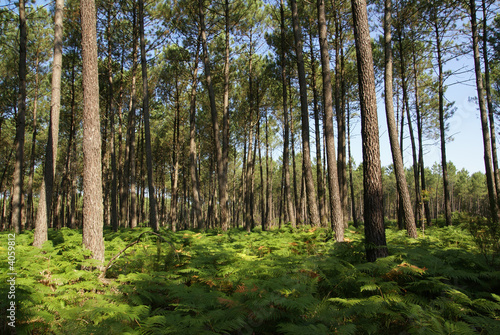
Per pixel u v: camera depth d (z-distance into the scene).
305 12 15.42
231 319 3.34
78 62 17.50
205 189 43.66
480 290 4.98
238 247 7.90
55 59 7.92
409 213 10.02
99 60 17.80
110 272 5.50
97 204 5.56
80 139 24.09
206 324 3.32
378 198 5.62
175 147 23.47
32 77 18.16
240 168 41.78
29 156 26.30
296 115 22.67
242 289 4.27
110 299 3.84
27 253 5.40
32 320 3.36
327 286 4.57
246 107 22.12
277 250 6.71
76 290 4.24
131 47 17.70
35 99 18.78
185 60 18.75
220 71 18.95
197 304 3.72
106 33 16.44
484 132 12.23
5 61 17.00
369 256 5.52
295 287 3.90
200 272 4.91
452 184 57.03
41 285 3.97
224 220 12.99
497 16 13.12
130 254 6.41
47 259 5.33
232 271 4.95
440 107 15.38
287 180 16.17
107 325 2.99
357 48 6.07
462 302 3.98
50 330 3.35
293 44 16.09
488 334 3.28
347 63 17.42
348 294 4.48
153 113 22.34
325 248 6.72
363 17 6.05
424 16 14.20
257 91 20.75
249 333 3.44
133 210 15.21
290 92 19.31
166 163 32.47
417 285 4.42
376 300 3.69
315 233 8.78
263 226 21.64
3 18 12.73
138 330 3.10
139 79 19.62
